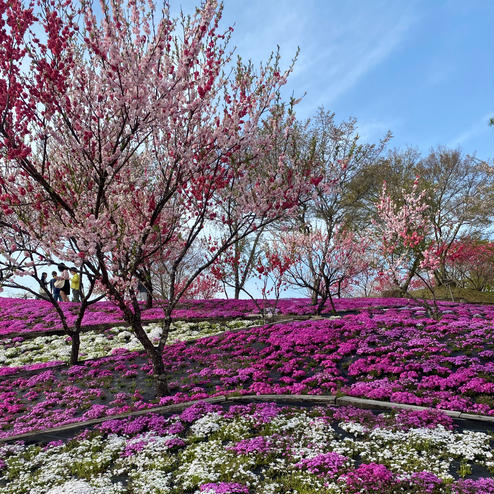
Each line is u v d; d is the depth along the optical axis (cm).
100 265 1352
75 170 1491
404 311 2509
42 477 958
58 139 1252
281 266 2456
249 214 1623
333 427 1134
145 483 891
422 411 1163
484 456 907
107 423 1259
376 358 1602
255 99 1422
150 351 1512
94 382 1655
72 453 1095
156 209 1435
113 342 2327
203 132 1366
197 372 1712
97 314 2817
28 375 1855
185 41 1197
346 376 1532
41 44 1135
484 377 1352
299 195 1606
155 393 1525
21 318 2823
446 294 4275
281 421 1166
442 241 3491
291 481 849
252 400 1380
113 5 1135
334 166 1652
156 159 1605
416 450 957
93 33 1130
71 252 1235
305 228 3086
